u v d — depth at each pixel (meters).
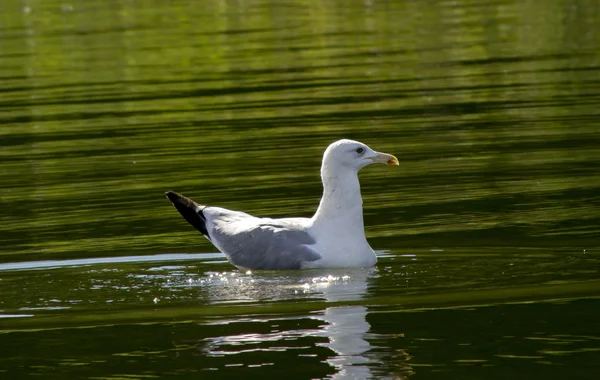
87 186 16.23
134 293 11.12
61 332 9.94
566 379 8.42
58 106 22.64
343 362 8.91
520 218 13.64
